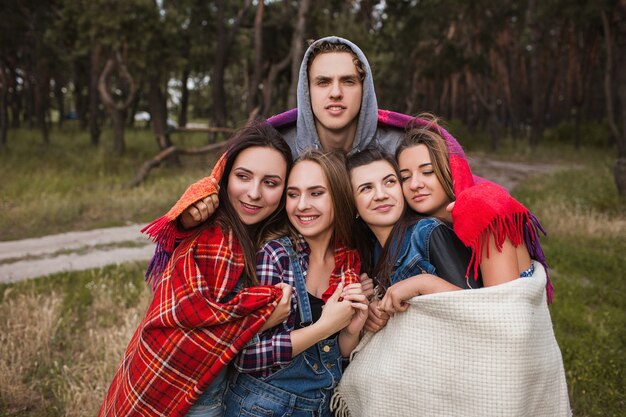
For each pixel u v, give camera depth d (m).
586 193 10.17
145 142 23.30
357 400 1.80
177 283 1.62
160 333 1.61
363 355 1.78
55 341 4.29
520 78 33.38
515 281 1.52
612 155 20.98
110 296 5.25
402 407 1.64
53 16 19.28
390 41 17.31
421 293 1.62
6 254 7.10
